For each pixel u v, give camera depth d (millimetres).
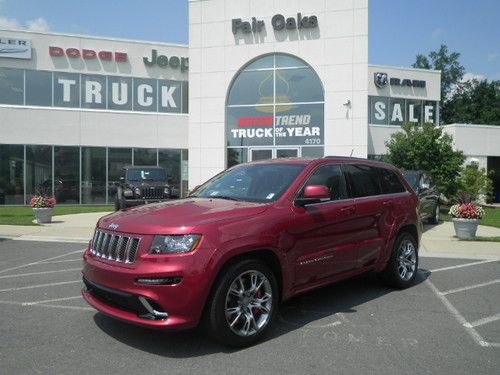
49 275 7656
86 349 4348
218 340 4281
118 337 4660
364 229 5902
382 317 5371
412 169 19672
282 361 4098
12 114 23344
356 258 5777
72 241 11719
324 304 5902
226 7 21125
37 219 15117
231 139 21484
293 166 5633
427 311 5617
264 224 4621
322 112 20391
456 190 19547
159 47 25453
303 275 5027
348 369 3936
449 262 8938
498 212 20797
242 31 21016
